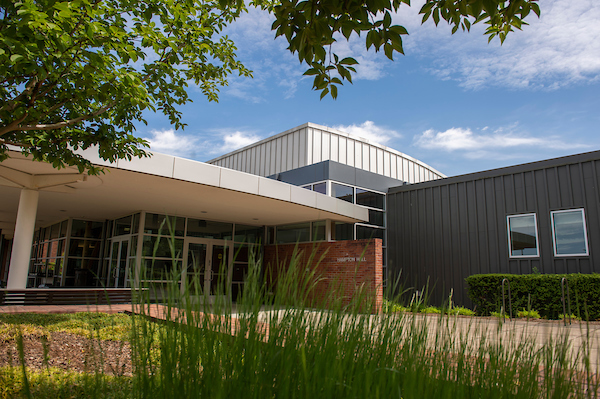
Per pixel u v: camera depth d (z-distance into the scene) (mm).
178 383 1168
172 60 4848
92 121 4957
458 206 14164
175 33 4957
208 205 11422
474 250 13562
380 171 18734
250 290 1296
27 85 4012
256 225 15180
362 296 1493
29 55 3197
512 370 1596
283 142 18219
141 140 5445
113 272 13656
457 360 1598
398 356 1452
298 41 2830
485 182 13648
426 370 1391
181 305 1218
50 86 4086
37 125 4176
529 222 12547
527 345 1881
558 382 1533
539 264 12133
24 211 8961
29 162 8062
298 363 1244
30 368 3227
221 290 1271
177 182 8766
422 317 1673
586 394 1543
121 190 9805
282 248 14117
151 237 12453
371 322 1469
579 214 11617
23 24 2955
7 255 22359
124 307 8930
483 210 13547
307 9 2734
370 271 10969
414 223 15211
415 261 14914
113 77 4137
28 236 8945
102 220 15164
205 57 5699
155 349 1355
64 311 8055
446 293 13906
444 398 1273
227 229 14273
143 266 1235
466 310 11047
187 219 13312
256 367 1195
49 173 8922
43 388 1406
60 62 3641
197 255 13328
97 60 3633
